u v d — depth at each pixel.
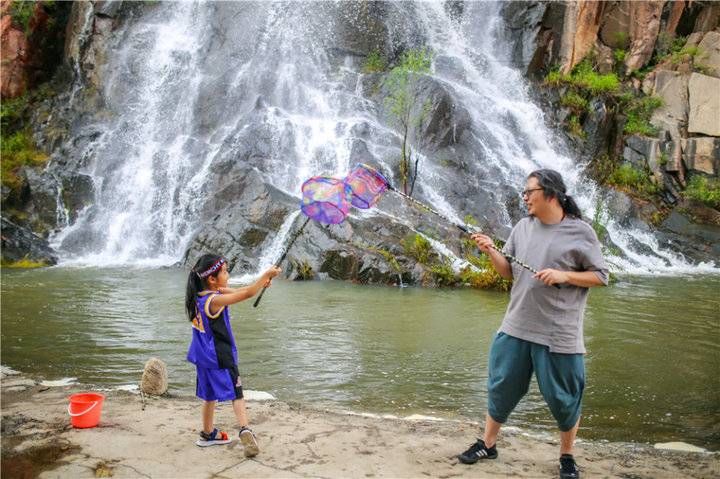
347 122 17.92
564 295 3.85
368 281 12.33
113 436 4.48
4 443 4.36
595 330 8.83
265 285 4.21
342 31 20.72
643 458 4.40
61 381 6.25
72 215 17.00
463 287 12.21
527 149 19.55
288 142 17.27
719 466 4.26
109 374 6.55
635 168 21.02
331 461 4.10
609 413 5.62
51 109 20.36
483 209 16.39
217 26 21.09
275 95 19.41
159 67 20.52
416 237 13.04
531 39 22.03
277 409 5.27
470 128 18.45
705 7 24.14
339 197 4.25
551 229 3.94
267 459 4.11
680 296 11.84
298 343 7.86
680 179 20.89
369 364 7.03
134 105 19.94
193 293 4.33
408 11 21.69
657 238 18.48
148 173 17.41
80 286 11.72
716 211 19.83
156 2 21.78
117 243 16.36
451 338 8.20
